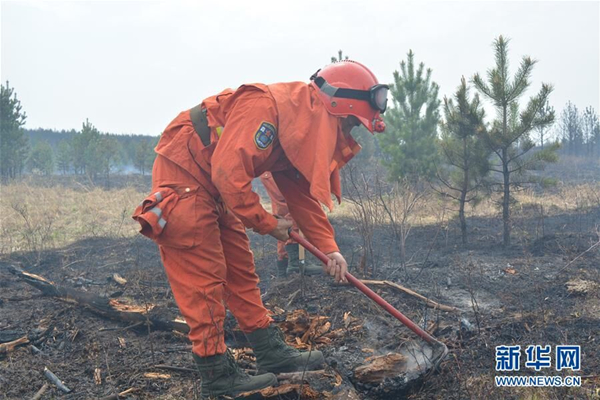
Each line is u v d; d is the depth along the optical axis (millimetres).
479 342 3490
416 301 4410
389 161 11883
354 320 3965
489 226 8836
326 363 3193
